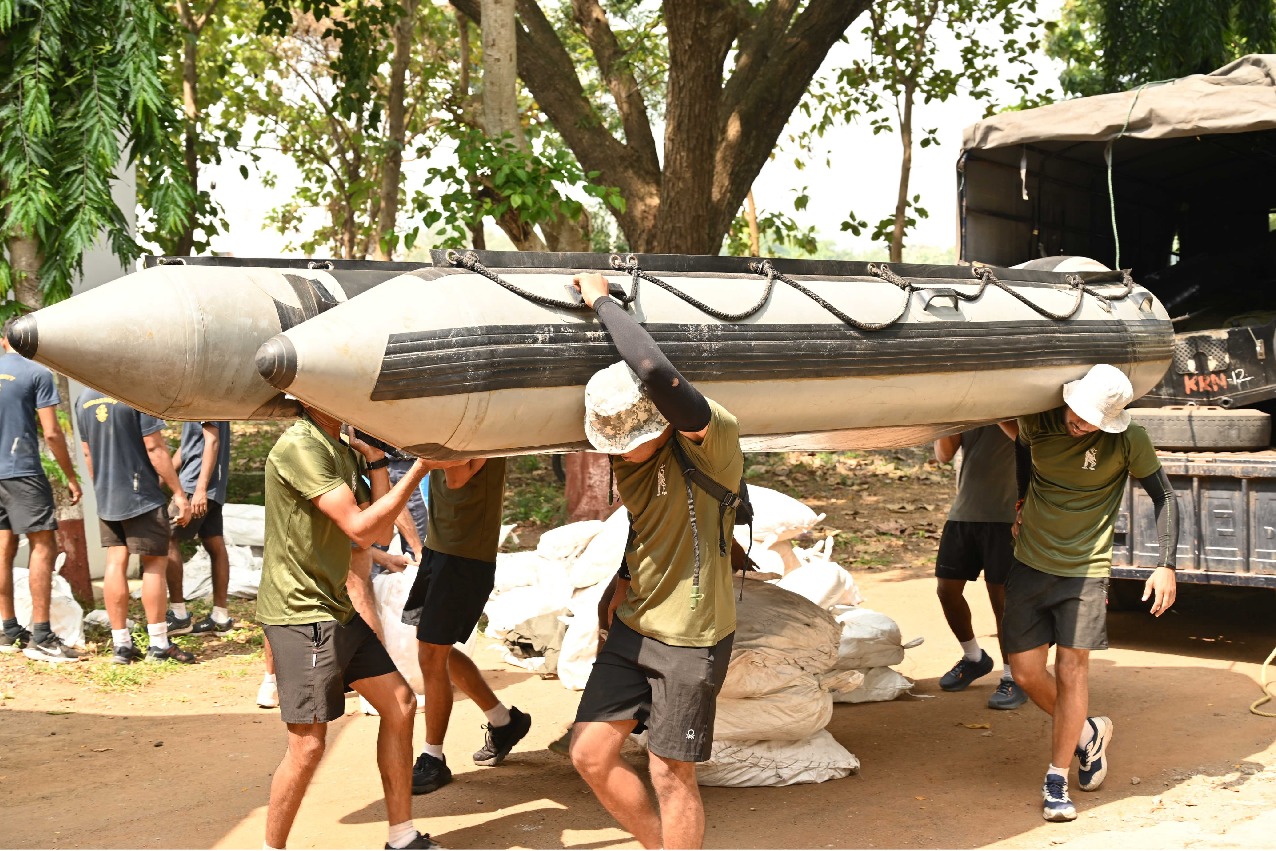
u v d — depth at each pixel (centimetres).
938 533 1152
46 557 726
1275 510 621
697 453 354
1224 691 614
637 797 363
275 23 1480
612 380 348
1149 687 627
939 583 626
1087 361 509
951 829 434
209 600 902
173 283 365
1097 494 467
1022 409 488
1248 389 713
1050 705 473
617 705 364
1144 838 414
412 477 380
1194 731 547
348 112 1499
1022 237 823
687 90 1199
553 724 586
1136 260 985
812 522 660
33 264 831
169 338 355
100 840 438
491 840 434
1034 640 470
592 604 634
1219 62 1628
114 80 841
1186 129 672
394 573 634
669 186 1233
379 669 407
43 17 820
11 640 737
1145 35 1620
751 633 488
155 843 434
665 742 356
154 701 647
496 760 525
